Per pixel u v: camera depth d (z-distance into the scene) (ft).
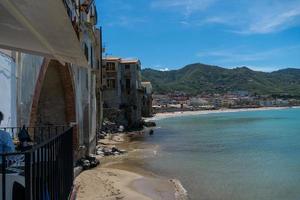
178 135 219.61
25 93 45.88
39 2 11.88
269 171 101.96
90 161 97.30
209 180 90.58
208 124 330.54
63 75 73.36
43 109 78.33
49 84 75.72
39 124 77.56
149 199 68.23
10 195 16.96
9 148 21.56
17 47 21.07
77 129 83.41
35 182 15.01
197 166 109.60
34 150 14.46
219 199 73.15
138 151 140.87
